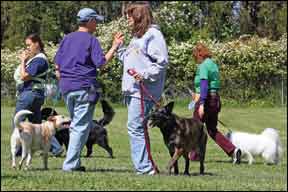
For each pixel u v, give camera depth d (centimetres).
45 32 5022
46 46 3803
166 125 1046
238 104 3638
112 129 2336
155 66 967
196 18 4734
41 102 1266
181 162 1458
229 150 1437
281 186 872
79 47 980
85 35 988
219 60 3656
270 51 3697
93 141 1559
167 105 1050
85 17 988
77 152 1016
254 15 4747
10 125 2438
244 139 1534
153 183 827
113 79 3544
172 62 3575
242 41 3819
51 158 1434
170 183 832
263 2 4634
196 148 1119
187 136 1067
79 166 1025
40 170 1072
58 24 5091
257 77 3697
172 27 4447
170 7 4638
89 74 985
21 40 4997
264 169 1385
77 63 981
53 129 1145
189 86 3597
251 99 3678
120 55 1019
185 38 4472
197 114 1348
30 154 1128
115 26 3672
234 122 2702
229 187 819
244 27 4694
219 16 4653
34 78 1247
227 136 1555
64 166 1020
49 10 5088
